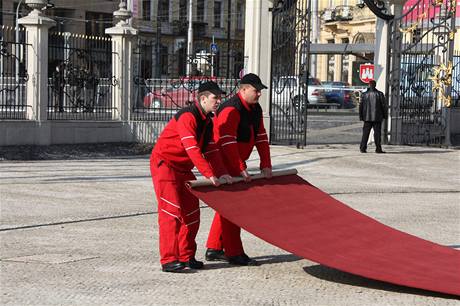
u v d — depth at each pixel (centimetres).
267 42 2028
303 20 1983
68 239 865
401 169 1661
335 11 5666
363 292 664
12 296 622
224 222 753
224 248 763
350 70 5391
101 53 1902
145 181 1368
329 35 5884
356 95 4062
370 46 3869
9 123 1695
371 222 807
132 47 1956
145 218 1009
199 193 701
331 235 740
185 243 734
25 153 1675
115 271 718
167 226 716
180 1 6881
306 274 729
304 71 1984
